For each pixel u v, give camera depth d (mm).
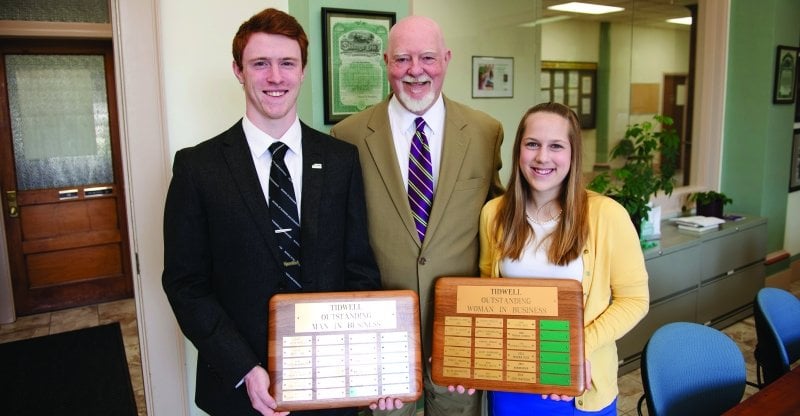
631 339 2984
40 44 3953
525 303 1434
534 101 3389
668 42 4781
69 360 3393
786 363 1822
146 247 1880
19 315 4137
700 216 3764
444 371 1471
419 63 1602
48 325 3971
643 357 1543
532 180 1463
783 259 4184
